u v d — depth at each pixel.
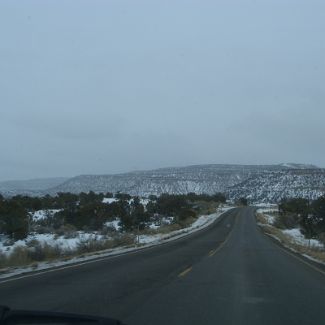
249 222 84.19
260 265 23.17
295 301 12.88
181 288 15.08
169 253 30.27
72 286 15.22
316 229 56.47
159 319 10.38
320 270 21.31
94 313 10.89
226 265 22.88
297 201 97.62
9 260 22.81
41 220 60.91
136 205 85.81
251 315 10.95
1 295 13.31
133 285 15.63
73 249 32.75
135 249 34.03
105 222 65.44
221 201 176.25
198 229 68.12
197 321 10.23
